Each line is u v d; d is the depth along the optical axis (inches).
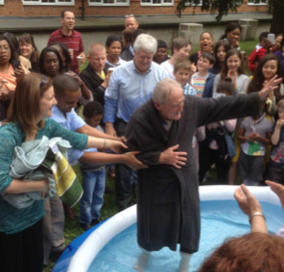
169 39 550.0
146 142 91.6
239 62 160.1
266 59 148.9
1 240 83.9
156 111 89.8
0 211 80.0
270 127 149.0
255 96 91.6
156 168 92.7
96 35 468.8
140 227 99.6
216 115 93.9
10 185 75.2
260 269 34.1
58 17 534.0
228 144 149.4
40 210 88.0
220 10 333.4
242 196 69.8
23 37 190.7
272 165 151.6
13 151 76.6
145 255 106.3
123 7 587.8
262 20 665.6
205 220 131.6
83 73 163.6
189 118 91.9
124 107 138.4
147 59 127.3
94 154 96.4
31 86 75.4
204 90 163.9
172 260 112.7
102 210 148.3
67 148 90.8
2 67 138.0
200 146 156.4
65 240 127.6
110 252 112.7
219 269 35.5
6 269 87.0
